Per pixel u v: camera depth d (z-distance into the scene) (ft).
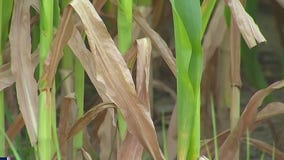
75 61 3.72
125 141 3.28
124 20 3.24
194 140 3.08
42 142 3.15
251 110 3.67
